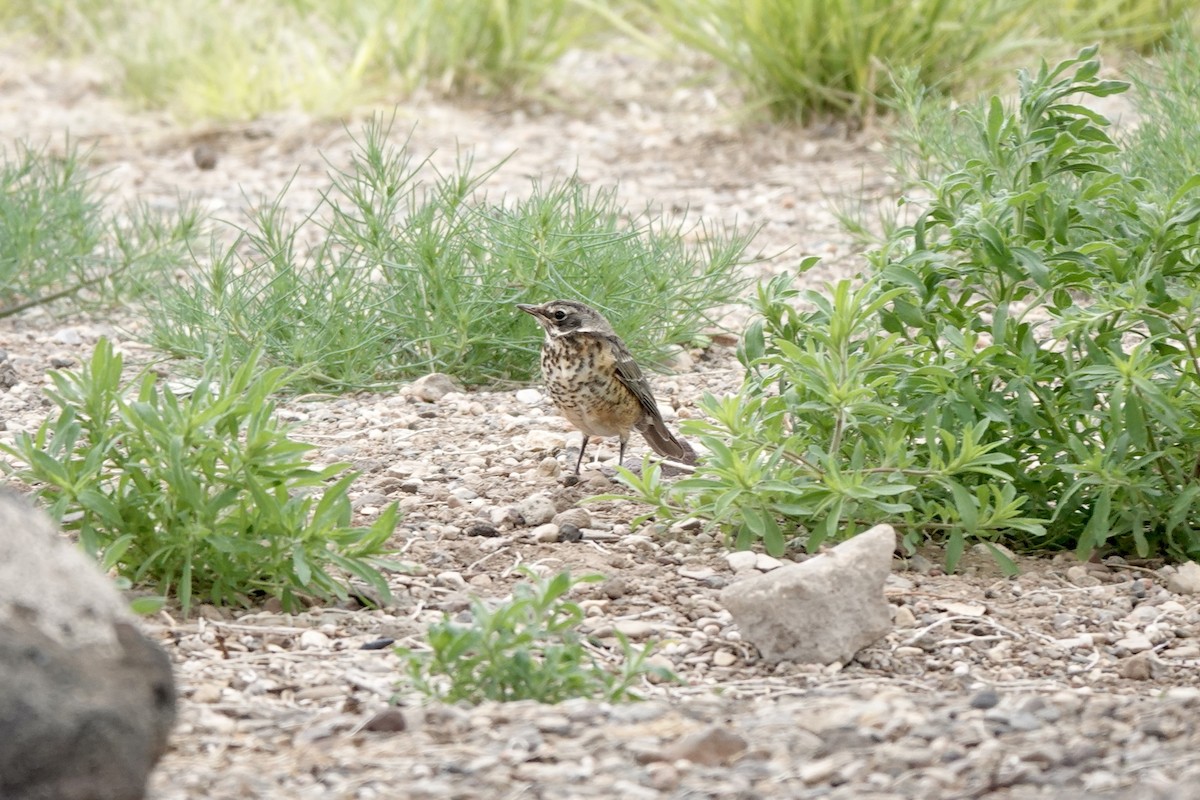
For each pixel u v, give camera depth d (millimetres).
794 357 10156
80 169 21047
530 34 29172
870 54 24328
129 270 18453
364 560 9750
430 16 28469
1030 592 10148
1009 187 11078
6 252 17875
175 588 9695
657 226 20906
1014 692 8414
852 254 19109
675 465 12148
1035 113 10992
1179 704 7871
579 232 15859
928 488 10750
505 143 25797
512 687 8016
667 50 28312
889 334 10359
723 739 7160
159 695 6672
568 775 6926
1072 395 10570
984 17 24438
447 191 15797
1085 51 10906
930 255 10547
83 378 9305
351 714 7852
